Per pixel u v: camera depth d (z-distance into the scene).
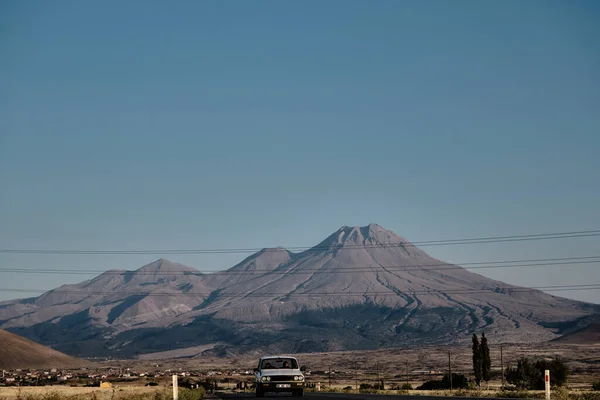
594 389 170.88
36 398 78.50
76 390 145.38
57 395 81.00
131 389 119.75
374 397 82.06
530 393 98.62
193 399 86.19
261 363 86.19
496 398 81.50
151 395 83.94
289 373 82.44
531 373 197.38
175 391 63.16
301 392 82.69
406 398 79.50
